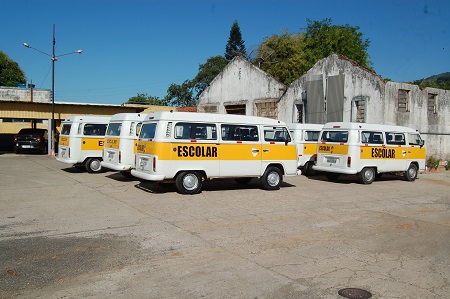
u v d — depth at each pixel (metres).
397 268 5.60
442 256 6.20
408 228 7.93
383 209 9.78
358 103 20.19
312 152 16.92
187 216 8.41
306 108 22.42
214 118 11.20
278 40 40.25
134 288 4.75
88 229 7.24
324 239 6.96
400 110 20.03
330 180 15.29
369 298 4.57
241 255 6.01
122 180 13.59
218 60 58.94
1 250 6.00
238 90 26.42
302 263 5.71
